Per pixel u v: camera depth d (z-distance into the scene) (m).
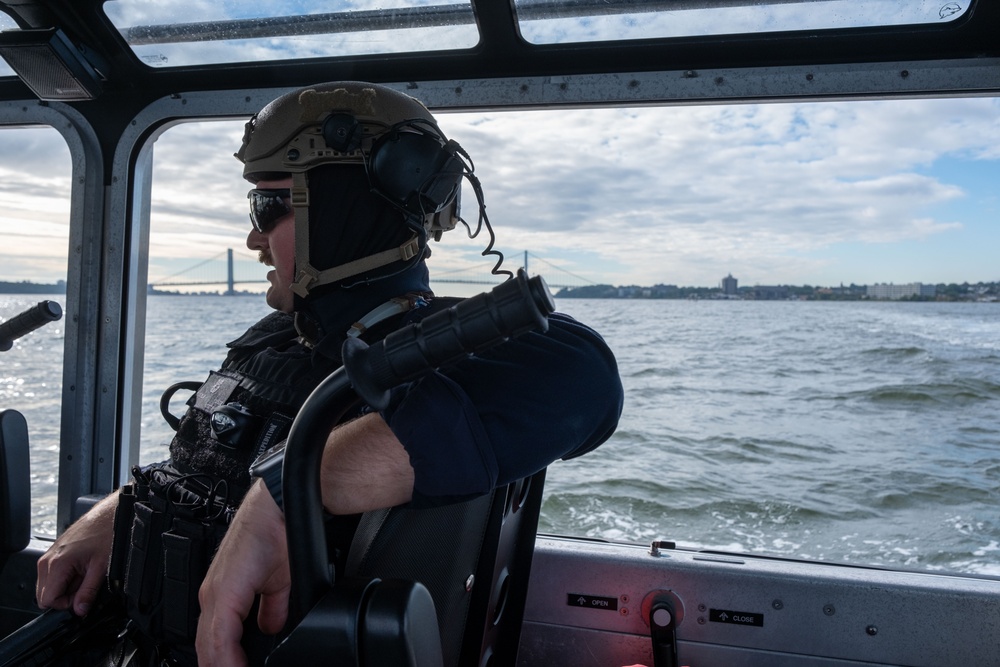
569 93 1.96
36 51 2.04
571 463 6.80
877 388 16.92
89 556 1.26
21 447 2.05
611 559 1.90
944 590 1.74
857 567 1.88
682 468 7.78
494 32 1.92
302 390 1.07
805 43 1.82
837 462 9.60
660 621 1.81
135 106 2.28
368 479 0.84
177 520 1.05
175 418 1.32
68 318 2.37
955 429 12.77
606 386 0.95
